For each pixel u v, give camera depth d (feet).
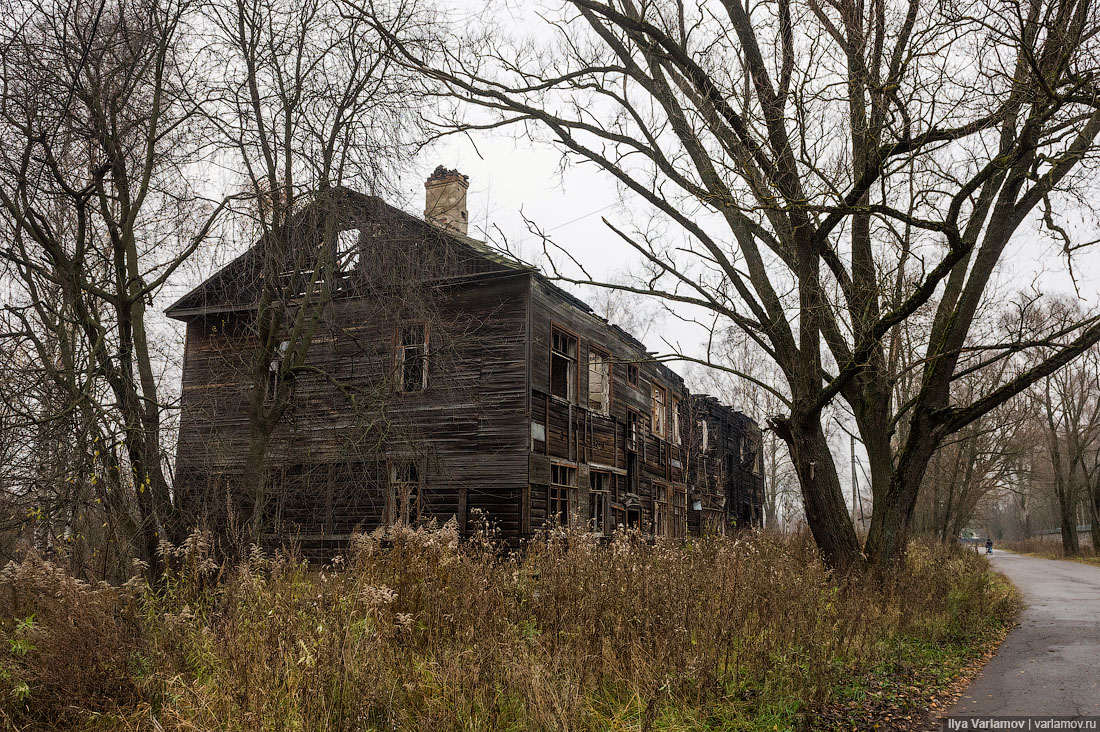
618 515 74.90
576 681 18.01
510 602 22.40
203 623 22.50
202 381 64.85
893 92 30.30
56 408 29.81
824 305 37.45
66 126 32.63
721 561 27.89
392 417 56.29
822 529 38.65
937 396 39.40
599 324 73.61
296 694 15.66
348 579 22.39
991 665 27.76
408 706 17.08
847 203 31.99
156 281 35.70
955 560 57.88
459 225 66.13
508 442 57.41
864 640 26.40
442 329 48.42
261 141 39.60
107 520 28.45
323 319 47.91
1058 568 105.91
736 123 33.50
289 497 49.34
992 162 30.07
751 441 130.82
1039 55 29.66
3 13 31.86
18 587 23.13
